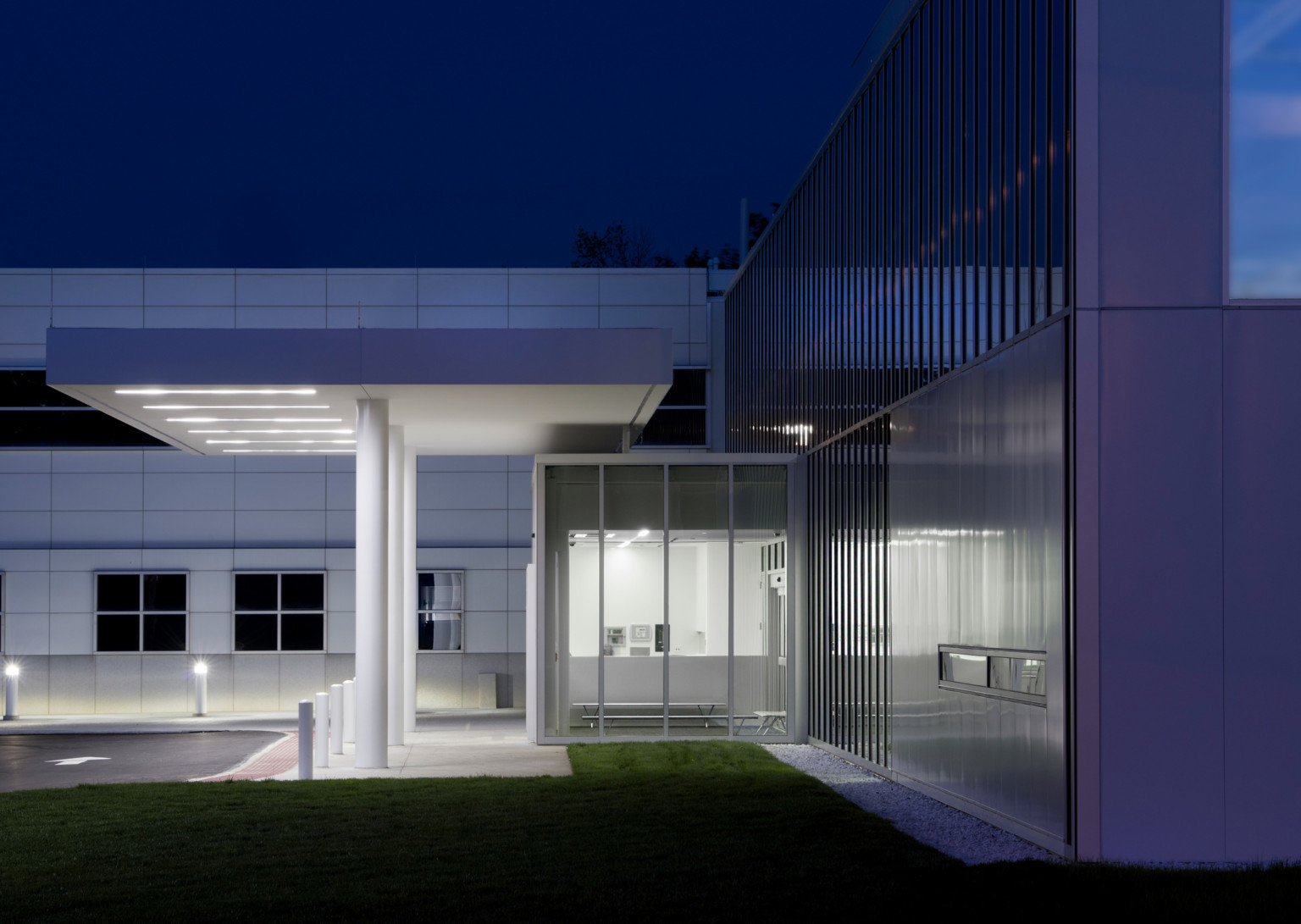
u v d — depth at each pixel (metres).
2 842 10.12
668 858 9.21
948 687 12.09
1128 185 9.52
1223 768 9.23
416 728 22.36
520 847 9.70
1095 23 9.59
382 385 14.48
